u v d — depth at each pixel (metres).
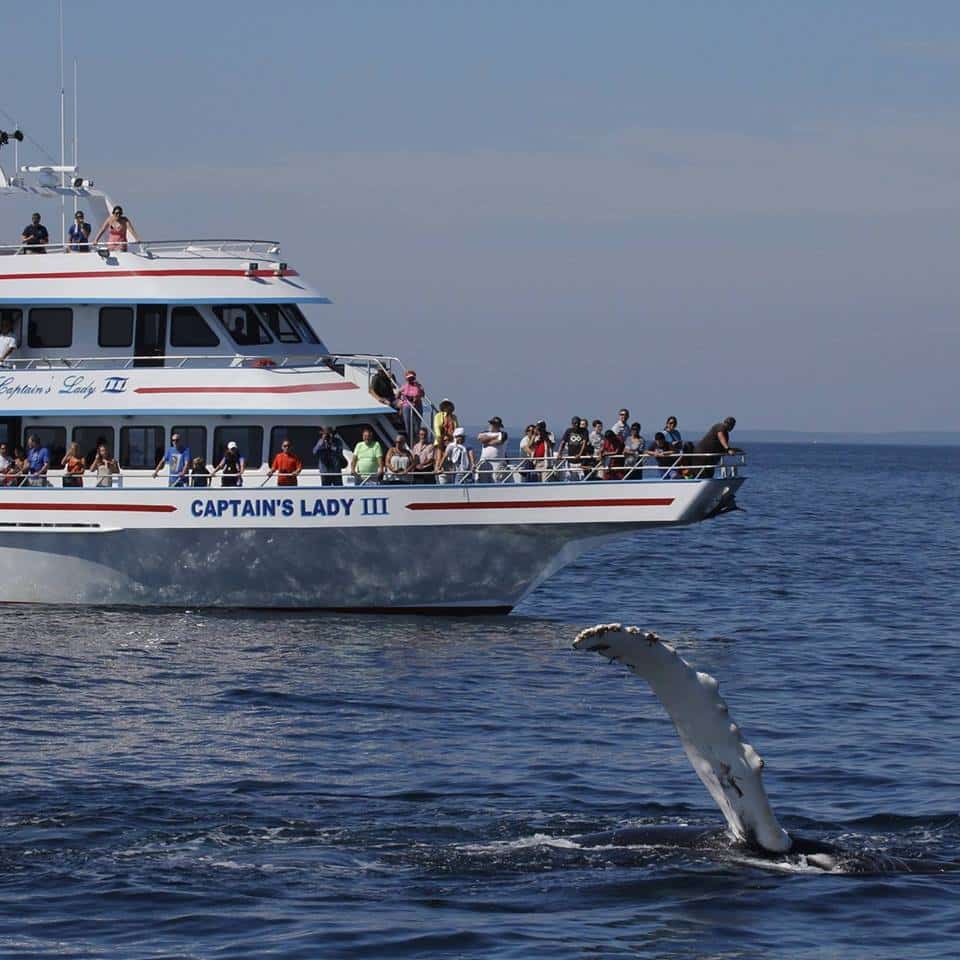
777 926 43.28
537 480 109.19
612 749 67.69
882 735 72.00
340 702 79.75
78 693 81.19
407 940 42.25
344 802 56.72
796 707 79.94
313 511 105.69
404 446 108.44
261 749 67.38
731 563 169.62
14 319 113.44
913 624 116.19
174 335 112.56
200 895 45.34
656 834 49.69
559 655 94.56
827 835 51.62
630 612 123.94
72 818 53.53
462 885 46.12
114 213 114.56
